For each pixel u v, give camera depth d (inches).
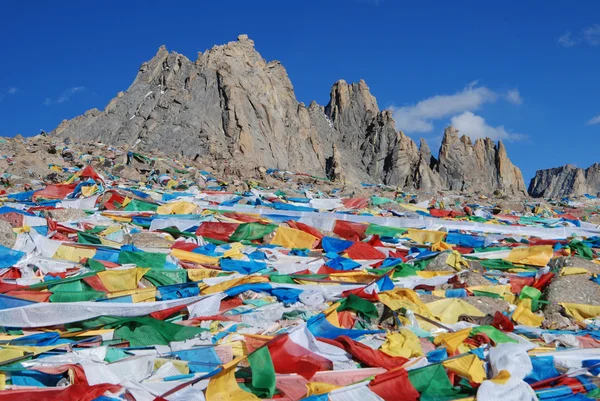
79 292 540.1
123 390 364.8
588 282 631.8
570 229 1134.4
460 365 415.5
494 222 1359.5
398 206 1425.9
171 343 460.4
